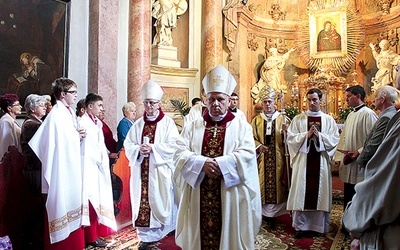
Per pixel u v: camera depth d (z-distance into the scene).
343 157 4.71
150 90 4.48
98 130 4.29
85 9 6.86
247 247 2.89
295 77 11.80
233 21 9.84
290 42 12.33
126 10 7.95
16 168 3.26
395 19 10.59
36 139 3.37
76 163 3.61
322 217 4.69
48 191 3.36
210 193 3.01
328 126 4.89
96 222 4.25
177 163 3.04
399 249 1.73
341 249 4.20
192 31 9.73
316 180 4.68
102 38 6.83
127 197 5.22
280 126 5.36
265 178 5.26
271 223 5.23
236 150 2.98
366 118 4.56
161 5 9.16
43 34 5.90
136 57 7.81
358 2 11.65
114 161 5.17
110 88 7.02
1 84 5.27
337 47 11.59
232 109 5.23
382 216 1.75
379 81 10.34
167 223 4.30
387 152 1.83
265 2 12.05
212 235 3.01
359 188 1.90
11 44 5.41
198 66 9.62
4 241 2.67
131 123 5.79
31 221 3.46
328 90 11.23
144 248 4.27
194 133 3.19
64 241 3.51
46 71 5.95
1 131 4.17
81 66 6.74
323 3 11.75
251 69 11.48
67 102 3.67
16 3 5.47
